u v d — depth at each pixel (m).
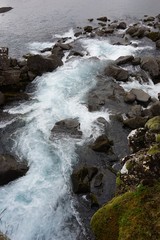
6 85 22.98
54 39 34.00
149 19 39.81
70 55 28.88
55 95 22.41
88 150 17.34
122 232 10.73
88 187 14.89
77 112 20.62
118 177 13.37
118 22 39.53
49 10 45.34
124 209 11.48
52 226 13.26
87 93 22.59
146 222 10.62
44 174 15.72
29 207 13.89
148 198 11.32
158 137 13.71
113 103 21.64
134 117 19.31
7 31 36.41
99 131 18.84
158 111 19.91
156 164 12.00
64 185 15.12
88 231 13.05
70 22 39.97
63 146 17.61
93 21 40.41
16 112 20.91
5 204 14.02
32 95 22.70
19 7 46.88
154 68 25.19
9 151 17.48
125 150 17.48
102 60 27.20
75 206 14.17
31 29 37.22
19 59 27.86
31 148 17.50
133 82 24.56
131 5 47.97
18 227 13.12
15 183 15.18
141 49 30.52
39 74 24.95
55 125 19.12
